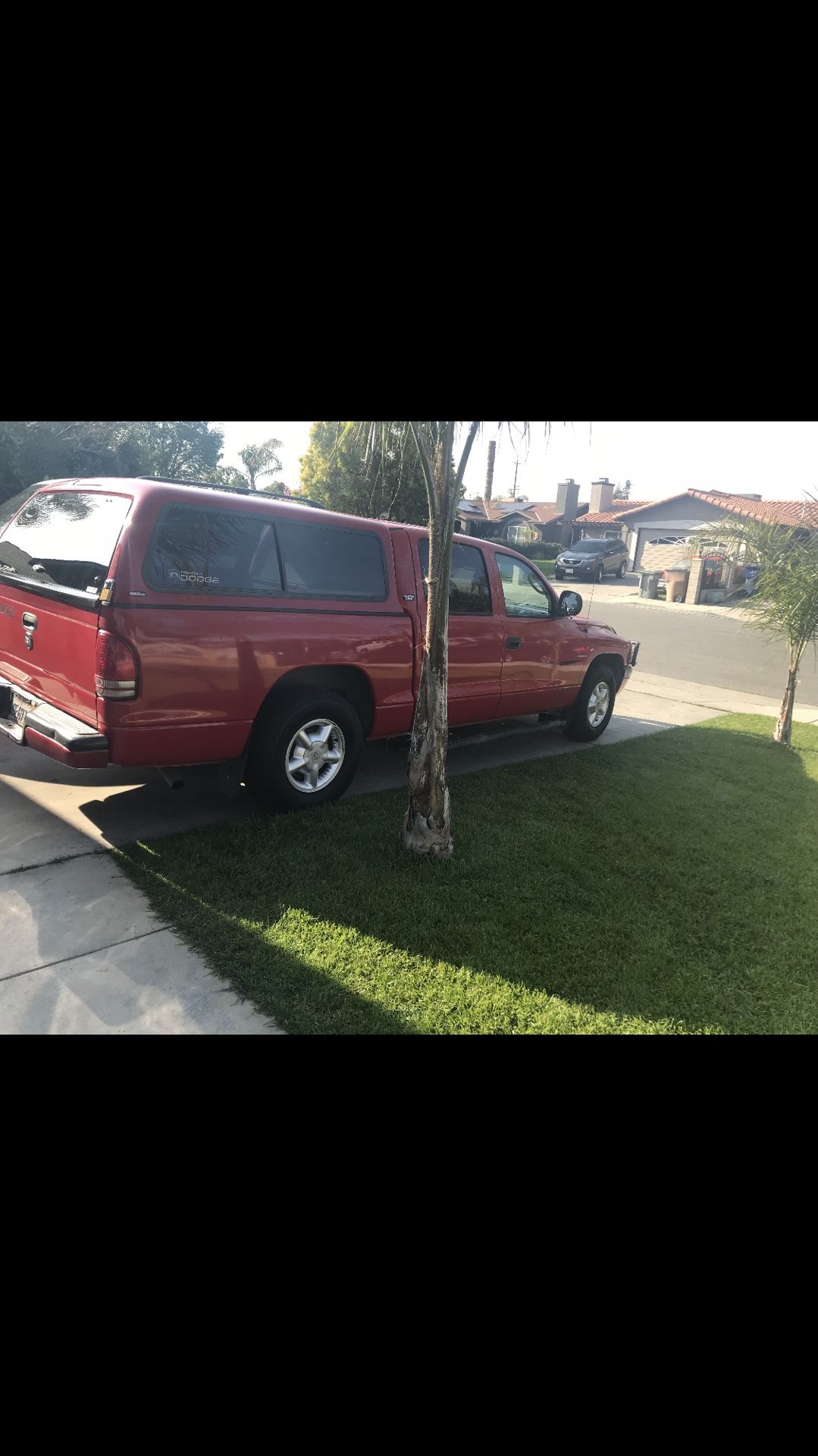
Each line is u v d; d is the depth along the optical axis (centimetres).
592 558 3341
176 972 331
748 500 3331
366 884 416
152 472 2242
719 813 607
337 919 381
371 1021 313
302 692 477
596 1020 331
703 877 482
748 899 461
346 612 497
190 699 416
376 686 525
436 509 415
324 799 509
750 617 917
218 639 423
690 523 3572
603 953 381
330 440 653
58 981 320
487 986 344
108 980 322
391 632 525
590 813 570
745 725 959
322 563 491
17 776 526
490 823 528
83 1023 298
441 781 450
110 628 384
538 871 459
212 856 429
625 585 3250
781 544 834
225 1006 314
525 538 4775
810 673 1434
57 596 416
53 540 447
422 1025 314
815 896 475
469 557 604
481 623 611
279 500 550
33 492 501
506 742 768
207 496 427
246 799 519
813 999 366
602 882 458
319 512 492
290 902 392
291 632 461
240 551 444
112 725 392
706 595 2539
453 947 369
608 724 902
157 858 423
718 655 1564
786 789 694
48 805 483
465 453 409
